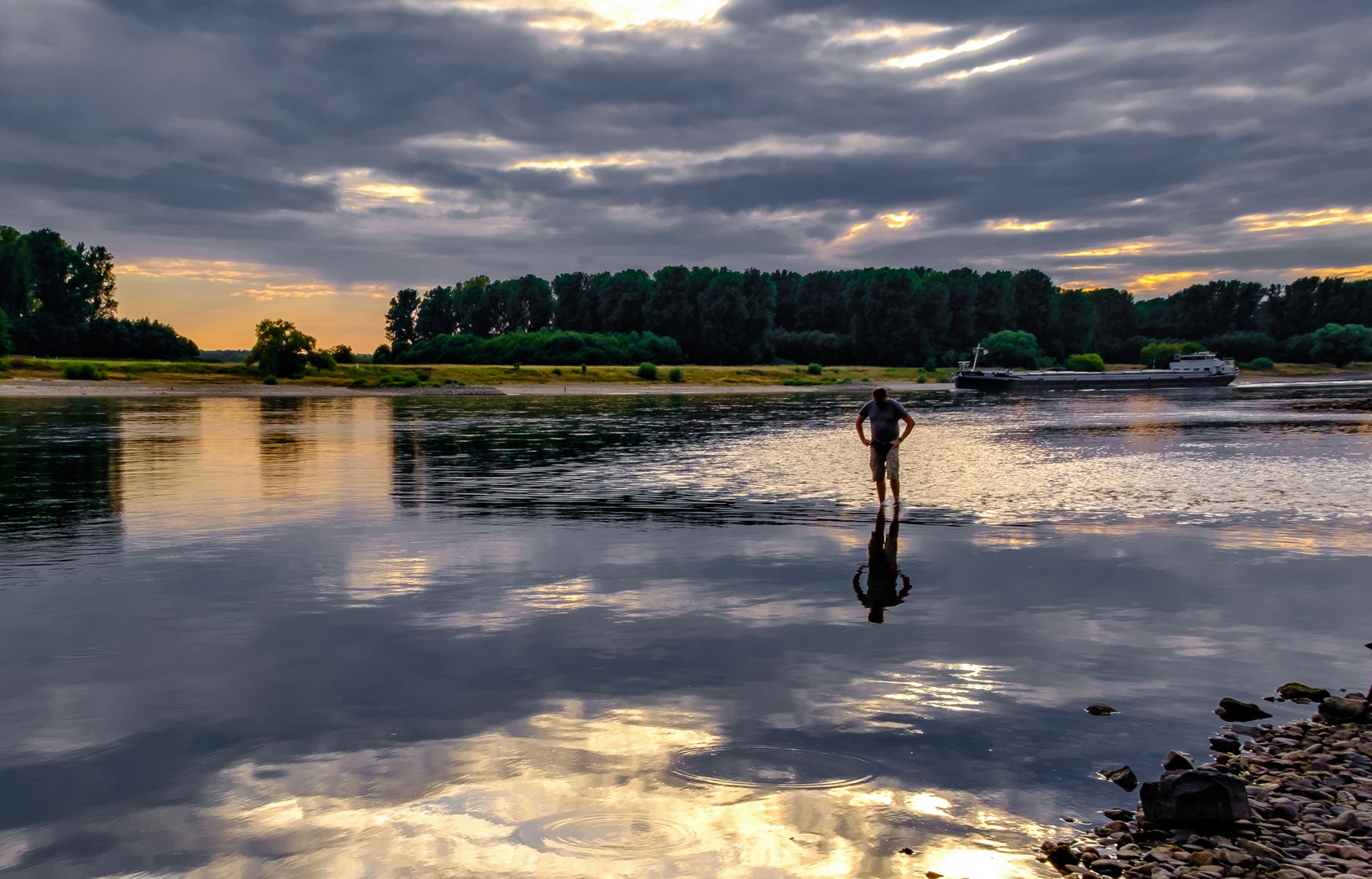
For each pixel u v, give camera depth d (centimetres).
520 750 472
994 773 448
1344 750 486
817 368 11488
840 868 357
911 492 1512
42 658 632
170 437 2777
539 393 7869
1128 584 856
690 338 14062
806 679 587
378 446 2480
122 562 962
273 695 557
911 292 14338
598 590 835
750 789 427
